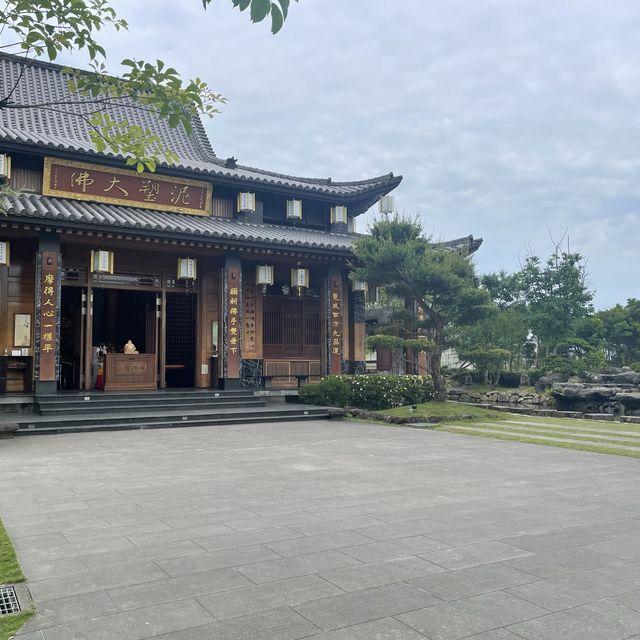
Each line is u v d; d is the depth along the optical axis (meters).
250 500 7.61
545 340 34.78
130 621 4.02
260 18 3.04
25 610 4.16
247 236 19.56
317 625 3.96
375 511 7.06
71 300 22.81
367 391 20.28
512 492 8.20
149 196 20.95
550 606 4.30
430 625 3.97
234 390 19.83
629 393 21.31
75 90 4.35
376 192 25.12
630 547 5.72
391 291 19.84
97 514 6.88
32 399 16.56
